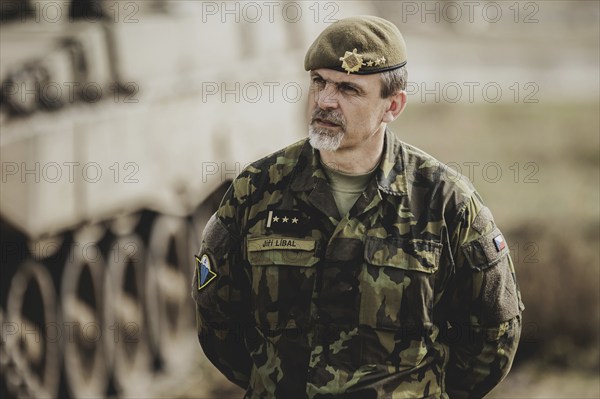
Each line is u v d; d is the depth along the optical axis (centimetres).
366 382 770
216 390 1894
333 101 764
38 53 1689
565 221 2717
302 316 784
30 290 1706
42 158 1592
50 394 1722
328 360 775
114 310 1889
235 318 834
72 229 1742
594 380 1864
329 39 767
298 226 789
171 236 2103
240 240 808
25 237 1586
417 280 775
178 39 2055
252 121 2344
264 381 796
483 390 829
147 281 2003
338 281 777
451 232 786
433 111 5384
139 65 1908
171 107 2000
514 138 4581
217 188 2306
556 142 4459
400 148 801
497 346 807
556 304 2003
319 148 766
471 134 4728
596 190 3431
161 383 1959
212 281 814
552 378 1878
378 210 783
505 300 800
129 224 1931
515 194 3312
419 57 6875
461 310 805
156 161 1948
